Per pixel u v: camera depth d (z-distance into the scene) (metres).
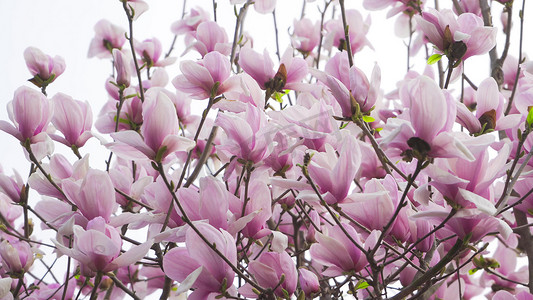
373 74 1.59
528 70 1.75
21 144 1.65
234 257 1.42
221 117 1.54
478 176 1.34
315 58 2.26
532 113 1.41
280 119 1.60
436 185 1.35
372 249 1.51
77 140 1.72
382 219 1.53
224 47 1.96
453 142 1.29
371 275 1.55
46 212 1.59
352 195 1.47
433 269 1.41
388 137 1.32
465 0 2.04
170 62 2.30
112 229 1.41
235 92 1.71
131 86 2.15
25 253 1.82
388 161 1.57
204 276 1.41
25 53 1.94
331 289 1.75
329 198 1.47
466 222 1.38
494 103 1.66
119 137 1.42
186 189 1.49
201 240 1.40
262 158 1.56
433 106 1.30
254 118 1.56
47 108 1.67
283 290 1.49
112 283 1.93
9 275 1.82
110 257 1.40
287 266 1.50
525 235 1.77
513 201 1.57
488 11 1.98
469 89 2.16
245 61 1.75
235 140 1.55
